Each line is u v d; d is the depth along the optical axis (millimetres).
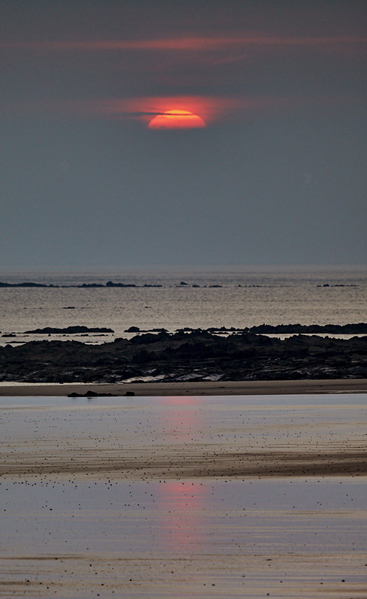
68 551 72125
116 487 94375
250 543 74125
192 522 80125
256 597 62625
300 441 121062
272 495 90188
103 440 123188
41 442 121812
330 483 95250
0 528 78750
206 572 67250
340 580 65375
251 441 121562
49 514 83062
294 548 72562
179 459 109250
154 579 65938
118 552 72000
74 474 101000
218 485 94938
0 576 66750
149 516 82438
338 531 77062
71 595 63062
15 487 94312
